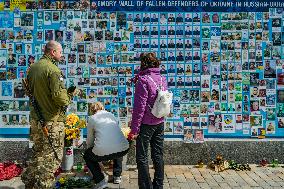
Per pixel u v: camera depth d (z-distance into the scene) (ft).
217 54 25.63
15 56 25.62
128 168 25.27
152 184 20.49
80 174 24.20
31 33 25.58
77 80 25.63
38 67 19.35
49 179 19.60
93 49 25.57
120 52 25.58
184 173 24.35
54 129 19.48
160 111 19.62
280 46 25.62
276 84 25.72
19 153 25.67
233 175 24.02
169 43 25.54
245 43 25.62
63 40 25.57
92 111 22.06
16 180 23.02
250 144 25.62
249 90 25.62
